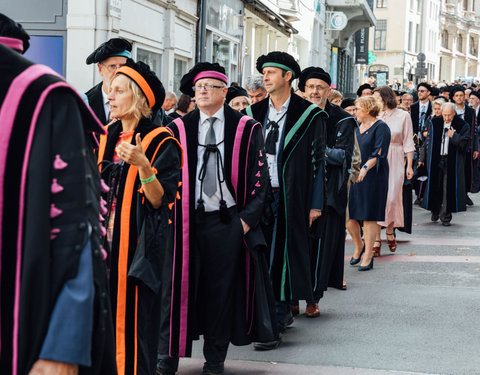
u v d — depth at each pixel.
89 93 5.52
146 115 4.19
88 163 2.29
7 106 2.19
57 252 2.17
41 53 13.09
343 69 45.59
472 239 11.34
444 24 90.56
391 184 9.99
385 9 76.56
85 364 2.16
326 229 6.80
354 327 6.38
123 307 3.93
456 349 5.75
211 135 5.05
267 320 5.22
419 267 9.10
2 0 13.12
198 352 5.79
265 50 26.69
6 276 2.20
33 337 2.15
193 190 5.02
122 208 3.99
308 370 5.22
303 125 6.01
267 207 5.24
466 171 14.30
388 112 10.30
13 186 2.20
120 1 13.45
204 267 5.03
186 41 17.78
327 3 37.97
